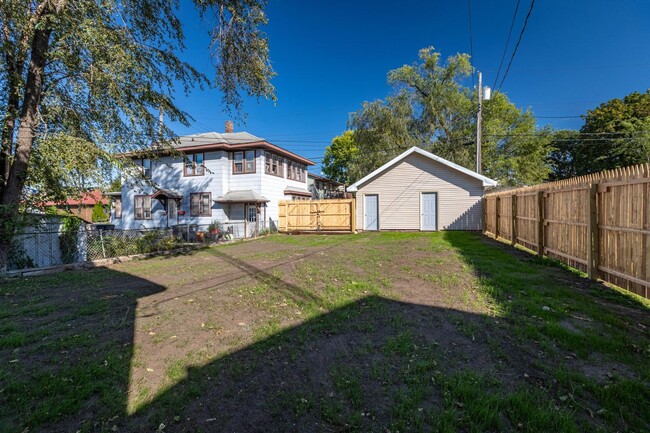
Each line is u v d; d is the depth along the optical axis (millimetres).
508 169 26344
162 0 7832
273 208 18703
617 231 4469
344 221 16078
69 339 3277
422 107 25375
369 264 6887
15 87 7160
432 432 1875
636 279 4059
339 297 4484
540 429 1863
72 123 8117
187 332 3443
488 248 8789
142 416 2096
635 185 4086
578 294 4309
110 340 3262
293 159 21219
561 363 2584
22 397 2285
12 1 5953
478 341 3018
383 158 23094
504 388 2266
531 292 4410
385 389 2322
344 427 1952
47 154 7102
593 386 2230
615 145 24328
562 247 6234
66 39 6766
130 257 9445
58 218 9727
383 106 23516
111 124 8258
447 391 2244
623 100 27656
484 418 1948
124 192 19422
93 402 2240
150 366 2723
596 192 4965
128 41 7277
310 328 3438
